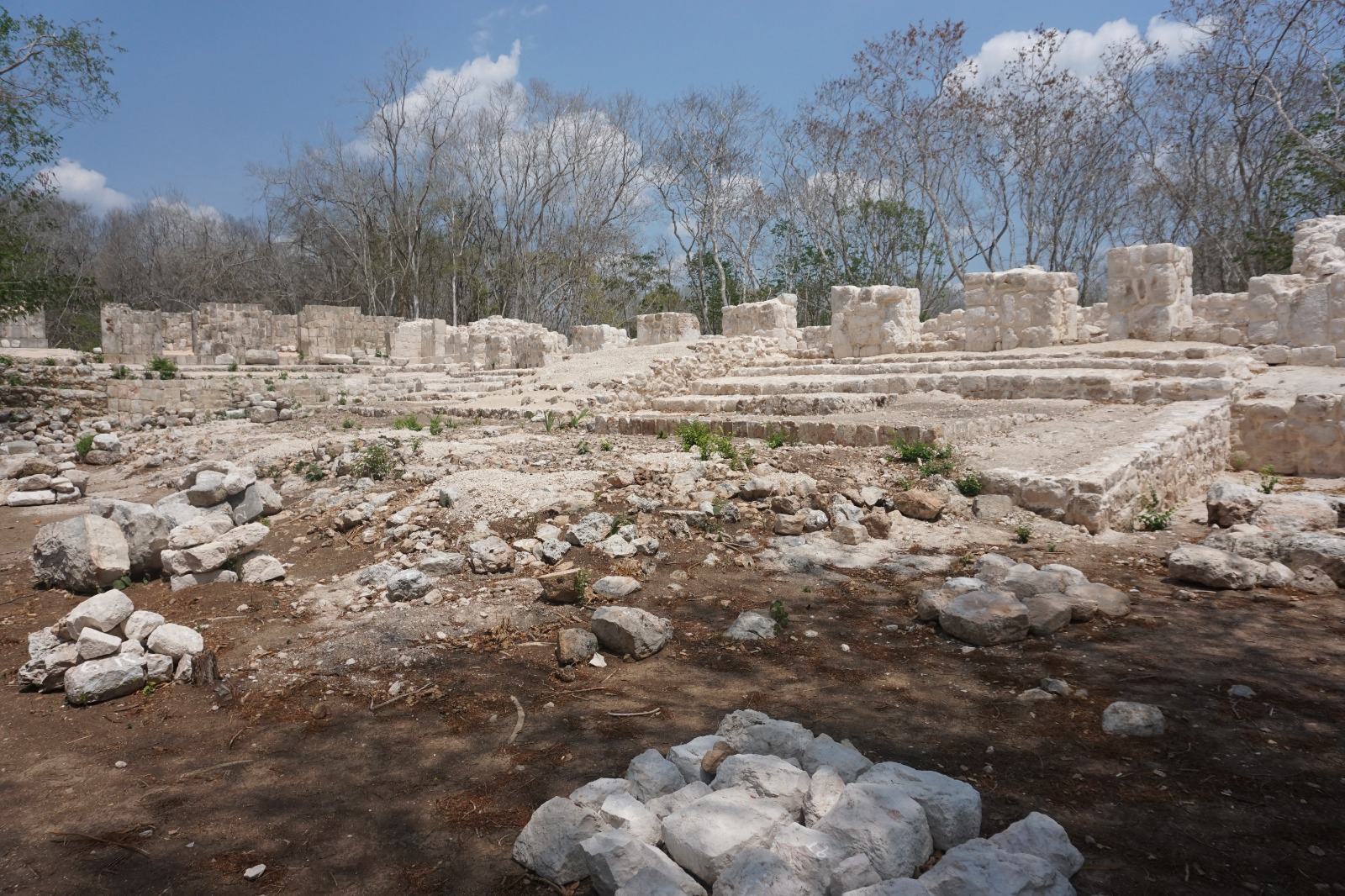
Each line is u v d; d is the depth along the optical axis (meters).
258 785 3.77
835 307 19.36
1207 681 4.39
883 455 9.58
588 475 8.73
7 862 3.24
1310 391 11.58
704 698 4.47
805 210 37.50
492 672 4.89
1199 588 5.92
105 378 21.11
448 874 3.10
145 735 4.36
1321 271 14.86
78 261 49.94
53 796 3.75
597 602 5.93
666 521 7.50
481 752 3.97
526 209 43.12
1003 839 2.89
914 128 32.03
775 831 2.99
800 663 4.88
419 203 41.12
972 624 5.02
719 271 38.44
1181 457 9.18
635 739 4.04
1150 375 13.12
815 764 3.46
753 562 6.73
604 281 43.66
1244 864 2.91
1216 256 31.17
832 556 6.80
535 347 23.34
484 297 43.69
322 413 19.55
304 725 4.34
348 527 8.13
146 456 15.49
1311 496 7.55
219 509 7.96
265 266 49.69
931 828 3.08
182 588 6.65
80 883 3.10
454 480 8.84
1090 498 7.37
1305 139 22.31
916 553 6.88
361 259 42.50
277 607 6.22
